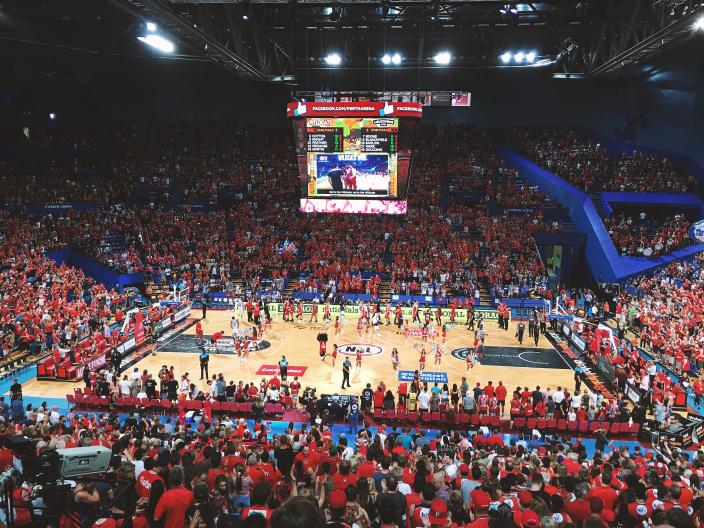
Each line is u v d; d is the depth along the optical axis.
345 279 44.88
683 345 29.98
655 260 42.41
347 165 28.78
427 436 22.50
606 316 41.41
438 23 35.12
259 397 23.52
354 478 10.36
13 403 21.56
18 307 33.50
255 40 34.12
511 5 33.72
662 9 28.84
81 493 7.65
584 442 22.28
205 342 35.06
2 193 46.69
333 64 41.78
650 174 49.16
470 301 40.69
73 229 46.88
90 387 26.12
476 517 9.27
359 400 25.19
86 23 43.34
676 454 17.34
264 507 7.27
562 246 49.47
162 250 48.91
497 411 23.77
